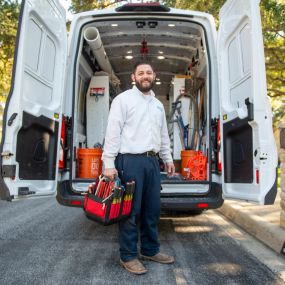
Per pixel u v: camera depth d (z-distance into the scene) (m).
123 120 3.21
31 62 3.60
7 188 3.22
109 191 3.03
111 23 4.69
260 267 3.33
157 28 5.18
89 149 4.59
